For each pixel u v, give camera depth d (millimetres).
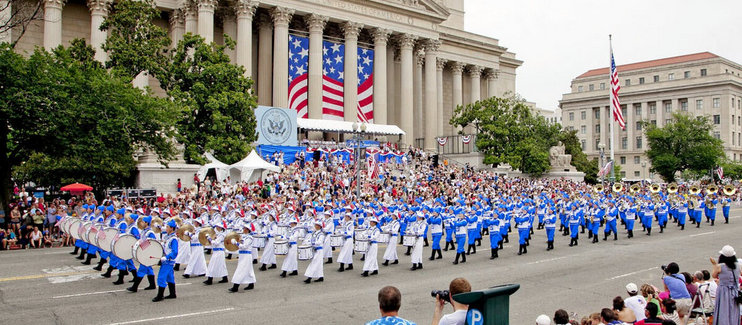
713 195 41500
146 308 15398
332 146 58844
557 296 17703
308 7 59938
